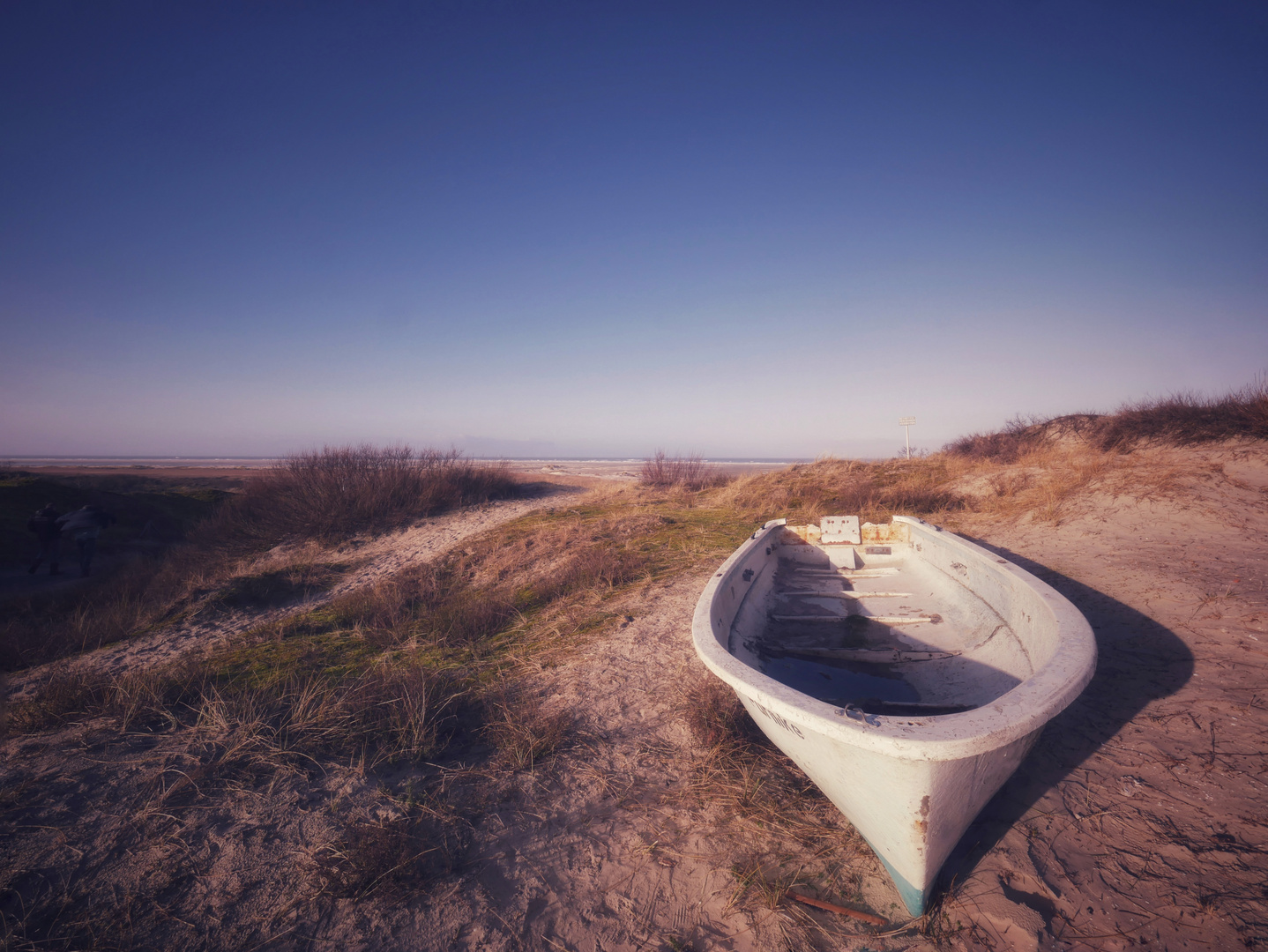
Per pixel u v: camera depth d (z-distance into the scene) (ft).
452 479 53.93
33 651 22.62
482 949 8.07
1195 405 36.60
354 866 9.28
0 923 8.35
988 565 15.48
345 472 49.52
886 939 7.86
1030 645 11.99
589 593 23.90
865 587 19.62
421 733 13.03
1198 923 7.44
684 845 9.91
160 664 20.01
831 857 9.45
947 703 12.02
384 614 24.34
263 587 30.55
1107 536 23.35
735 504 43.37
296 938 8.23
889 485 43.60
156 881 9.16
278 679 16.78
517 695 15.46
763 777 11.49
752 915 8.48
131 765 12.10
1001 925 7.76
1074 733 11.38
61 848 9.76
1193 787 9.57
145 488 93.97
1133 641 14.57
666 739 13.10
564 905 8.81
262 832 10.19
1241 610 14.83
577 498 53.88
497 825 10.47
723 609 14.07
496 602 23.93
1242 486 25.08
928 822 7.27
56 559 39.78
